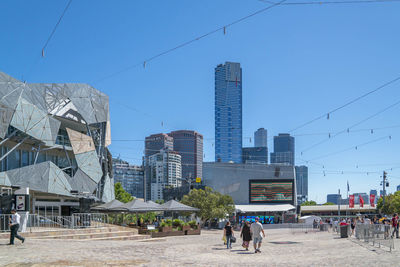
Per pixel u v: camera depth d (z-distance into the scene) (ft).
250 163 285.64
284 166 280.72
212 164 285.23
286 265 47.62
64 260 49.03
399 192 294.87
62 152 169.07
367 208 335.47
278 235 139.23
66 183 149.48
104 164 198.90
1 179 127.44
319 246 81.10
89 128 183.11
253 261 53.06
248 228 72.23
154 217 246.27
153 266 45.75
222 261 52.65
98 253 58.59
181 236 126.62
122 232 104.32
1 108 127.75
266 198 276.62
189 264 48.39
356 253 62.85
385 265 46.06
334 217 237.04
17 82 136.46
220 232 165.07
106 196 194.29
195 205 200.44
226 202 206.18
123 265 46.21
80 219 104.58
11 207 85.56
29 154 152.35
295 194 277.03
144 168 187.11
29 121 137.90
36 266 43.52
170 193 370.12
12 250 58.44
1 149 136.56
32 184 136.05
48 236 84.99
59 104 162.20
